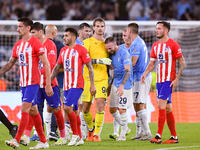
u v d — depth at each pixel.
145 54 24.80
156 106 36.91
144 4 69.88
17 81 42.56
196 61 46.03
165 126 32.06
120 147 20.39
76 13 69.06
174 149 19.42
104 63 23.17
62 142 21.61
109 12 69.69
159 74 22.47
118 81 24.14
